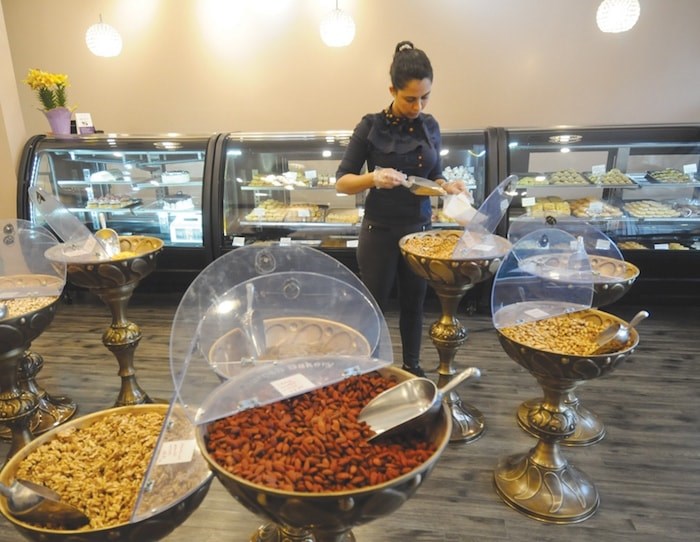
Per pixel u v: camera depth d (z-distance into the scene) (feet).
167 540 5.26
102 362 9.16
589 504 5.55
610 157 11.41
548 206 10.95
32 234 6.84
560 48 13.61
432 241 6.84
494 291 6.03
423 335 10.06
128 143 11.20
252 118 15.26
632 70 13.53
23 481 3.48
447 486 5.99
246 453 3.28
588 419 6.98
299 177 11.78
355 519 2.96
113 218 12.26
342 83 14.61
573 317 5.85
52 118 11.28
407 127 6.61
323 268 5.27
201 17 14.53
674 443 6.75
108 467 3.80
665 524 5.40
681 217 10.59
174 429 3.76
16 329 5.21
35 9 14.90
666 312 10.93
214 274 5.06
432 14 13.76
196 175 11.81
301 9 14.14
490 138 10.42
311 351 4.50
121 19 14.79
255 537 4.93
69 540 3.09
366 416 3.68
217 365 4.11
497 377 8.47
